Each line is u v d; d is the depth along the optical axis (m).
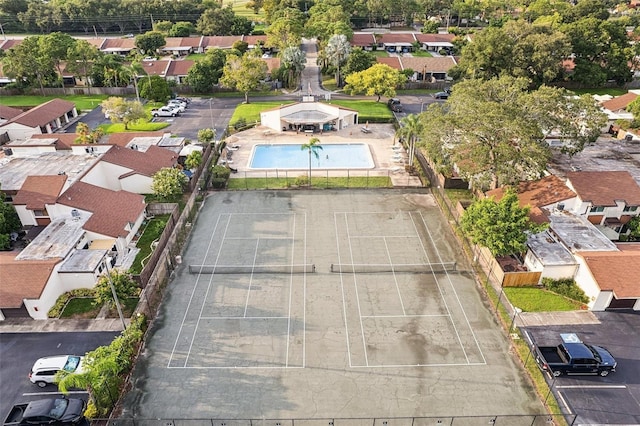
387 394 36.16
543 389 36.38
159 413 34.69
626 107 89.19
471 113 57.56
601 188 55.97
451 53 154.88
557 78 118.38
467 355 39.69
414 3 184.75
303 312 44.44
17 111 96.38
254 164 77.62
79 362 37.34
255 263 51.53
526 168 57.94
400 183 70.31
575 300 45.53
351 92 107.75
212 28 167.00
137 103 91.00
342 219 60.53
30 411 33.56
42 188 55.25
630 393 36.28
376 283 48.47
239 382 37.19
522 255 51.00
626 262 44.94
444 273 50.03
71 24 179.12
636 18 163.00
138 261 51.50
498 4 196.25
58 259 46.72
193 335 41.75
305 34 148.50
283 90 121.69
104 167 65.38
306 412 34.75
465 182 66.62
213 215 61.53
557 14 154.12
